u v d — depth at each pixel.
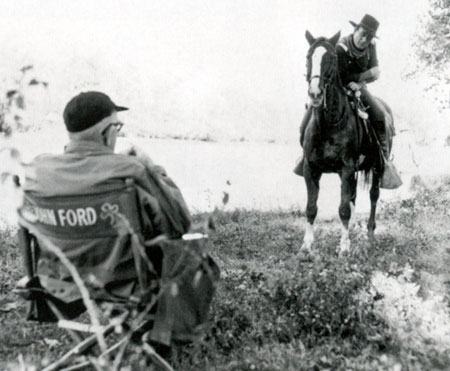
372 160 8.76
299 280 5.24
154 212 3.31
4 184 3.28
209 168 14.23
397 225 9.96
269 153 16.16
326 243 8.36
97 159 3.29
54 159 3.35
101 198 3.22
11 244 8.00
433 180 14.45
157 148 14.83
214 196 12.80
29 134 9.95
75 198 3.22
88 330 3.41
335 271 5.42
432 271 6.83
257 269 6.72
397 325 4.67
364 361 4.23
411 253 7.68
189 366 4.10
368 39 8.12
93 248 3.29
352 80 8.38
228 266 7.18
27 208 3.36
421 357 4.27
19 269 6.71
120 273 3.32
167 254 3.31
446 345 4.39
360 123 8.28
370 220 9.20
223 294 5.49
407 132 17.53
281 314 5.05
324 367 4.21
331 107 7.80
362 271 5.81
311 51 7.70
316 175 8.33
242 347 4.48
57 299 3.61
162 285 3.30
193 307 3.43
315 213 8.34
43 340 4.71
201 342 4.38
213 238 8.60
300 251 8.05
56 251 3.14
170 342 3.34
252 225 10.12
